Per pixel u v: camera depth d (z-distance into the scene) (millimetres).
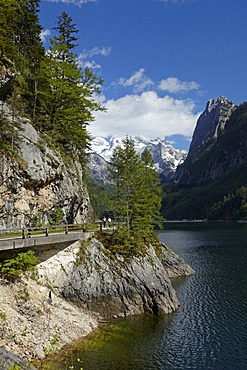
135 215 40406
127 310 33500
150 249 39906
